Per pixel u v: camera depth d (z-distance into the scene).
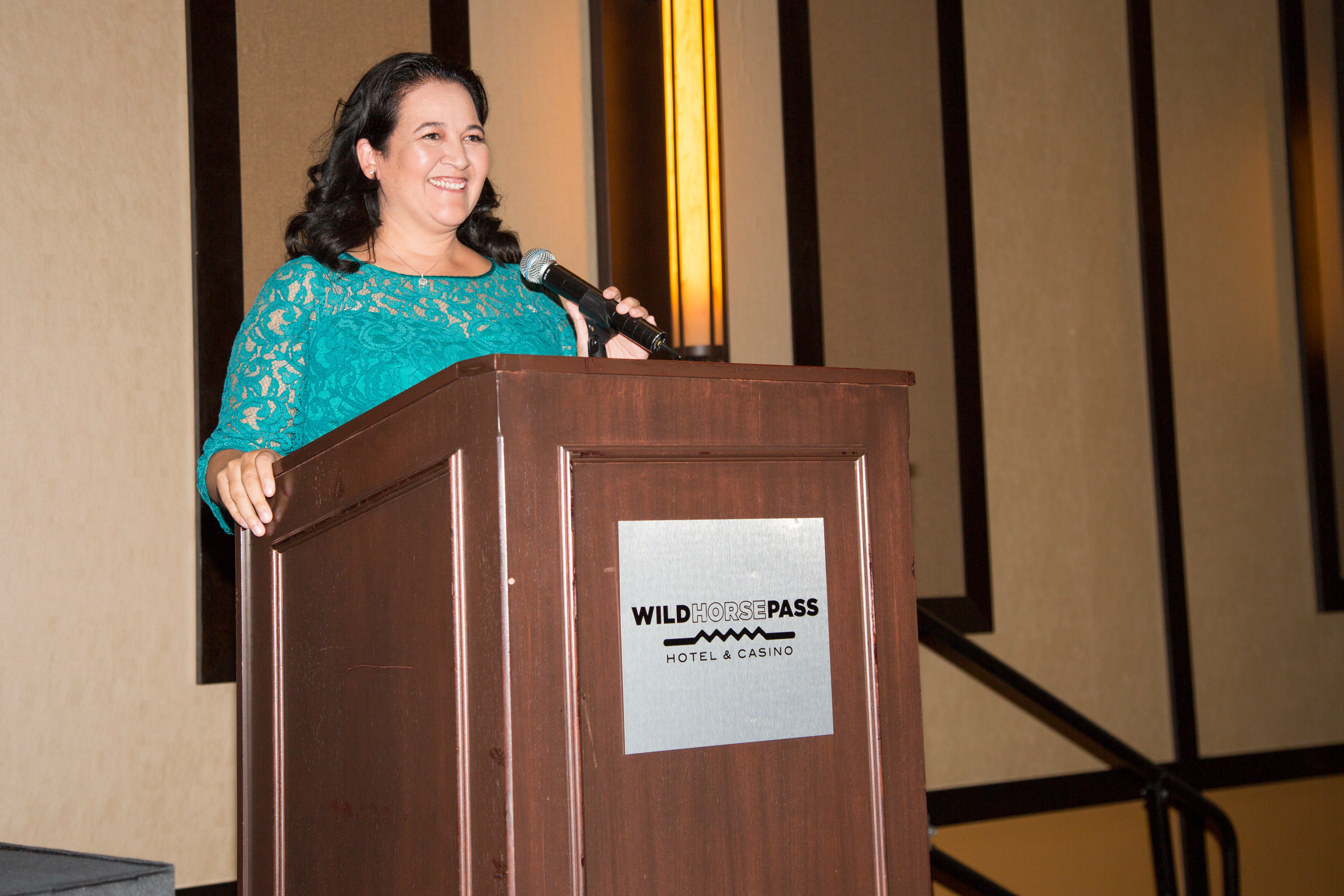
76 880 1.10
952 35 3.33
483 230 1.64
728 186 2.98
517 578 0.81
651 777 0.85
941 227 3.26
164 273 2.29
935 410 3.19
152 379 2.26
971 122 3.44
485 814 0.81
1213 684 3.61
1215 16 3.94
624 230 2.70
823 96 3.09
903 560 0.99
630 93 2.74
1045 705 2.72
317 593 1.09
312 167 1.58
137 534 2.22
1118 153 3.69
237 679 1.24
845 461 0.97
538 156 2.71
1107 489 3.51
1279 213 3.97
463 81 1.51
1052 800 3.24
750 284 2.98
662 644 0.87
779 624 0.93
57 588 2.13
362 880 0.98
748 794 0.89
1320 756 3.75
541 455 0.83
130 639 2.19
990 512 3.30
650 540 0.88
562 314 1.57
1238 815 3.58
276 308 1.38
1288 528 3.84
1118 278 3.64
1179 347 3.72
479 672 0.83
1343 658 3.87
